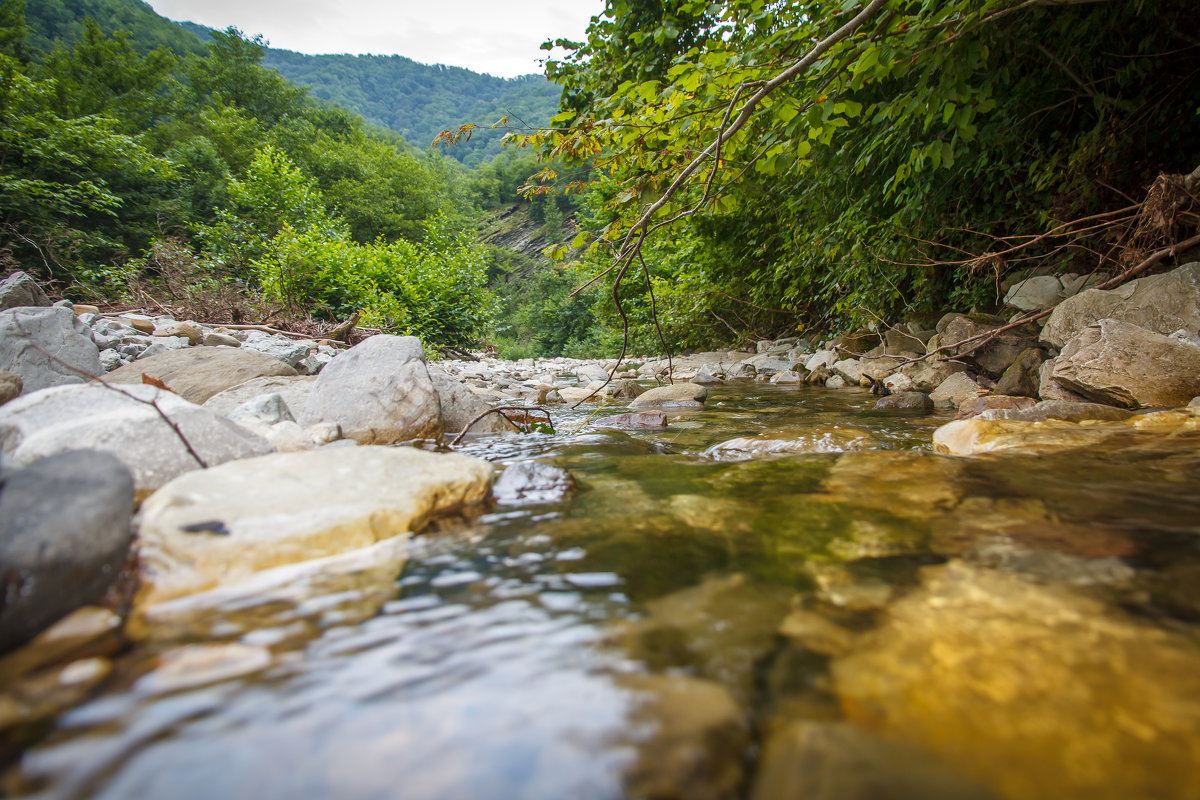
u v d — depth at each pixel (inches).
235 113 1358.3
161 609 46.6
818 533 61.3
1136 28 205.8
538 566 55.0
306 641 41.8
